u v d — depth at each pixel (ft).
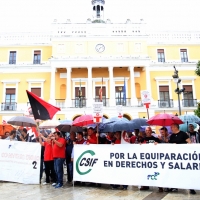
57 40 79.51
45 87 80.48
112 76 76.95
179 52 84.94
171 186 19.69
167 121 25.85
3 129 36.55
